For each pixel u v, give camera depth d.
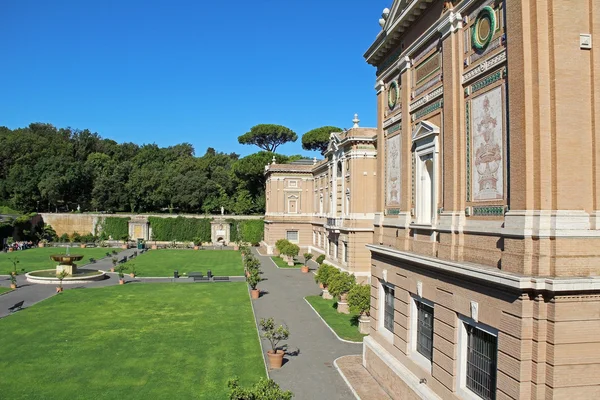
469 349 11.67
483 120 11.50
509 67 10.22
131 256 56.03
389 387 15.73
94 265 49.47
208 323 25.16
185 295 33.16
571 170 9.50
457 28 12.62
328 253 44.00
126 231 76.06
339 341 22.14
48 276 39.25
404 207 16.09
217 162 98.88
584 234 9.42
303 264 51.94
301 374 17.75
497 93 10.95
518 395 9.41
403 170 16.23
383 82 18.77
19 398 15.23
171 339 22.03
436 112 13.96
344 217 36.94
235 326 24.58
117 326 24.31
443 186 13.27
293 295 33.53
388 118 18.12
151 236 76.62
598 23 9.69
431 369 13.30
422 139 14.78
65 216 76.31
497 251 10.64
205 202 86.38
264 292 34.66
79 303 30.05
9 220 67.19
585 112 9.62
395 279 16.14
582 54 9.66
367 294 23.03
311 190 63.59
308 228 63.34
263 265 51.34
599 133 9.66
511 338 9.68
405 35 16.14
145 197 86.31
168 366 18.33
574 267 9.38
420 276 14.05
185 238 76.56
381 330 17.69
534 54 9.65
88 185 88.31
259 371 17.94
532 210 9.67
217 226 76.44
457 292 11.84
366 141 34.88
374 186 35.12
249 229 75.06
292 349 20.83
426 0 13.88
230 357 19.52
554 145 9.48
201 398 15.35
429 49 14.48
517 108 9.94
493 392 10.59
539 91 9.55
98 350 20.25
